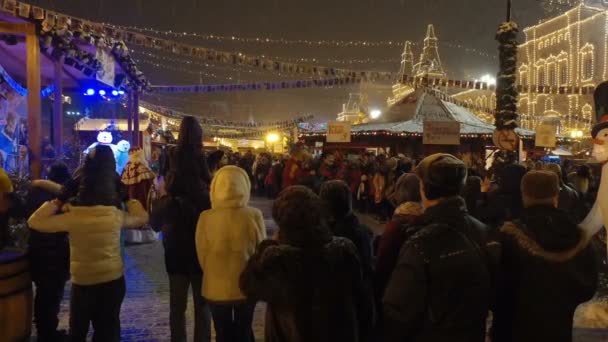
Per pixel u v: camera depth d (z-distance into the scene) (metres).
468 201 6.34
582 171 8.26
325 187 3.35
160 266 8.13
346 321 2.62
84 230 3.91
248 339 4.01
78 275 3.93
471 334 2.43
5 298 4.05
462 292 2.38
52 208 3.93
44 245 4.58
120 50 12.52
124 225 4.21
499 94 11.90
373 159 16.50
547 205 2.78
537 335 2.64
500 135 11.85
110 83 12.83
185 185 4.30
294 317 2.53
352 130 24.19
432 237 2.45
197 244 3.96
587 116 43.22
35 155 8.70
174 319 4.31
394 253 3.16
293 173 10.80
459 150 23.38
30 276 4.41
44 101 16.56
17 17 8.43
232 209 3.90
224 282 3.84
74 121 20.66
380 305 3.15
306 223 2.58
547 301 2.63
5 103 10.27
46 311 4.70
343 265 2.63
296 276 2.51
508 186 5.74
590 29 43.62
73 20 9.14
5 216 4.49
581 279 2.65
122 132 19.27
